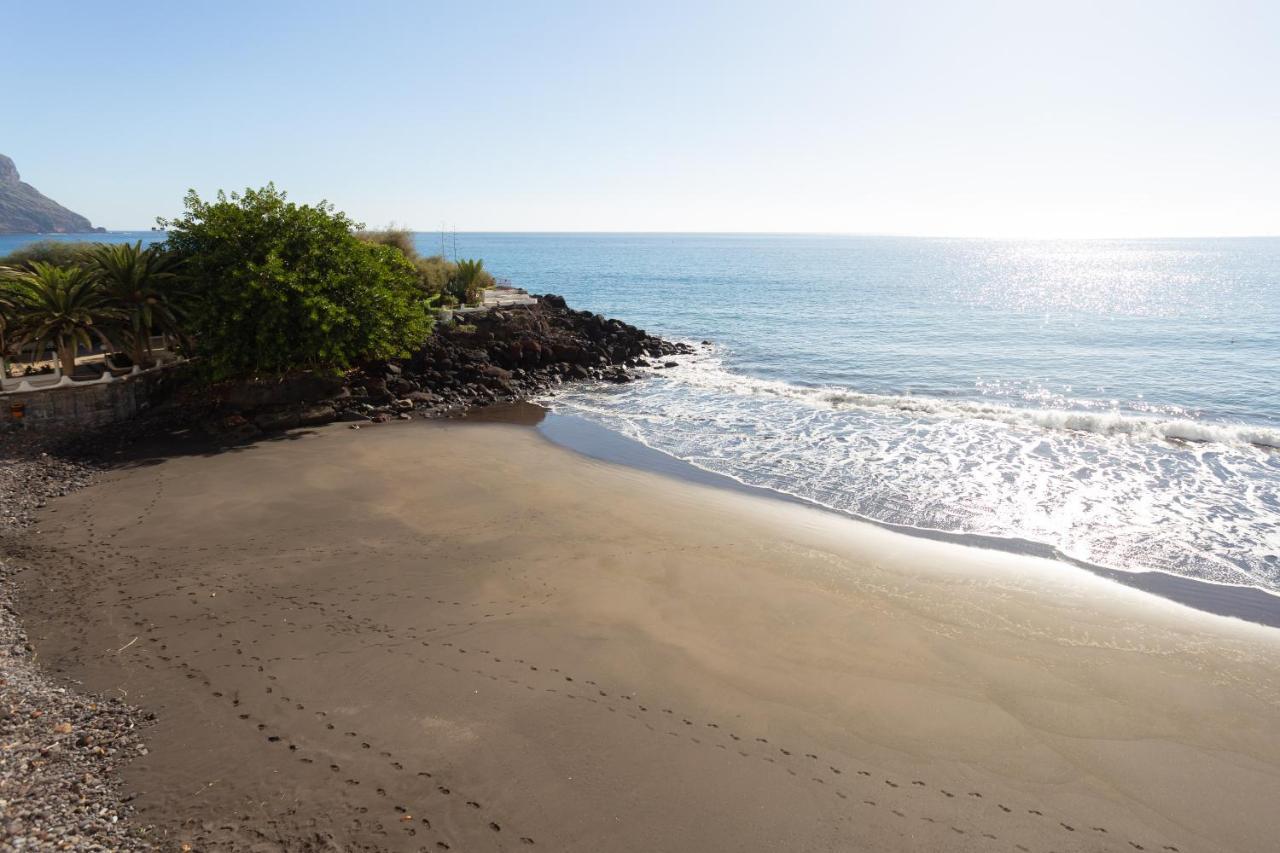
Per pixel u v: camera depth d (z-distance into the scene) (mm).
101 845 7230
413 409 29719
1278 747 9234
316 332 25469
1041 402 31281
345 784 8297
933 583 14117
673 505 18688
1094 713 9867
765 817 7879
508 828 7664
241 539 16094
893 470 21484
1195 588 14008
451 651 11320
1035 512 18016
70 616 12477
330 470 21312
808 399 31656
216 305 25062
